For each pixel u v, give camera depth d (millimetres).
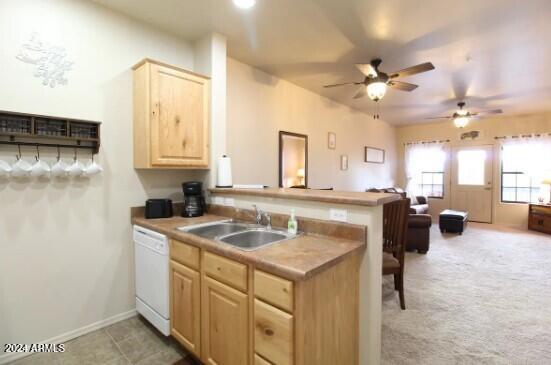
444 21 2461
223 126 2713
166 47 2602
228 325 1519
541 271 3443
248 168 3535
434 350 1942
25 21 1851
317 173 4762
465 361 1828
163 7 2242
